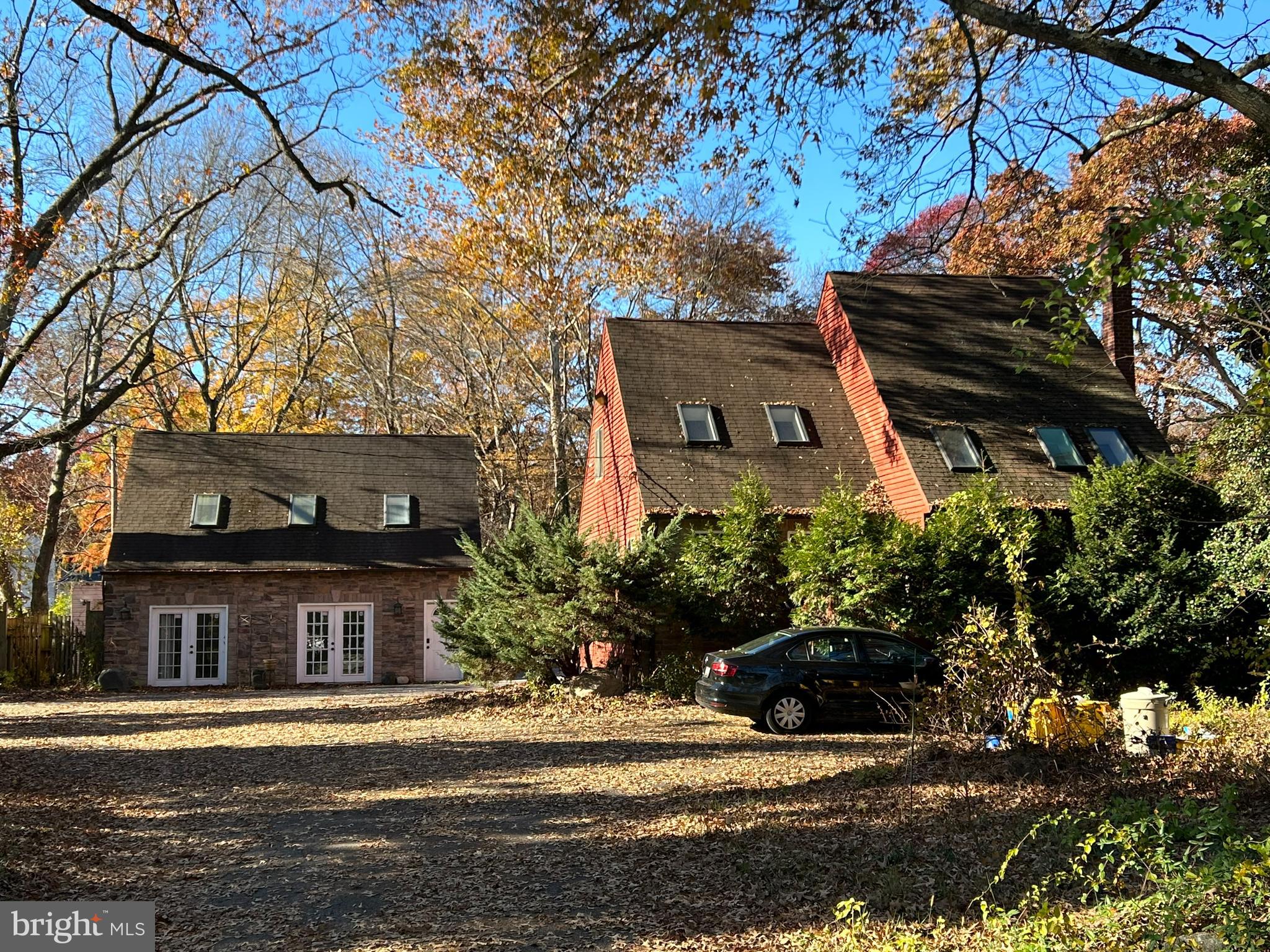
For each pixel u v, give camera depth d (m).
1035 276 24.19
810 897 6.34
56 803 9.64
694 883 6.77
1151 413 25.86
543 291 29.80
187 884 6.94
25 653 26.69
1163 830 5.64
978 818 7.90
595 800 9.60
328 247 38.69
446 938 5.81
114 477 37.34
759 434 22.47
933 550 16.16
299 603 27.52
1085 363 23.16
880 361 22.59
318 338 42.88
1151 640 15.49
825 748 12.36
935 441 20.56
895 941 5.38
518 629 18.80
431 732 14.98
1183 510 16.00
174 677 26.64
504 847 7.84
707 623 18.97
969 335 23.61
